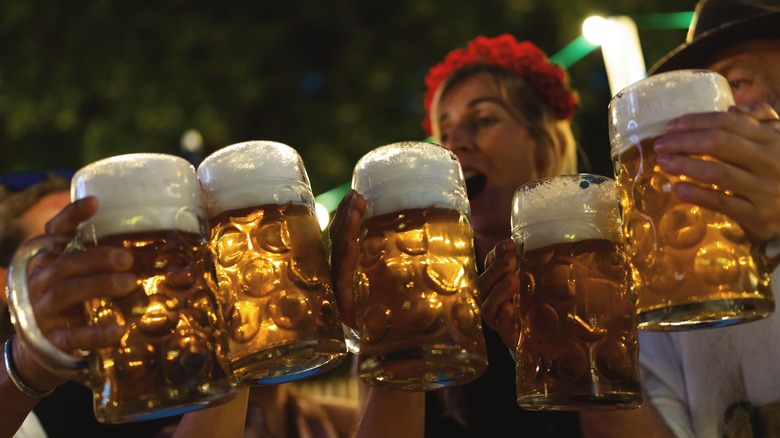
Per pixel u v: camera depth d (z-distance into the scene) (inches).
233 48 275.1
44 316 41.9
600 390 48.8
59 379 47.5
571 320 49.2
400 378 48.1
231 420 56.0
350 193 48.1
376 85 276.4
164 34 275.3
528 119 86.8
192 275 43.7
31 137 282.5
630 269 47.4
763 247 45.6
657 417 62.1
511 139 85.6
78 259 41.5
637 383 50.1
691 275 44.5
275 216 46.8
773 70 63.9
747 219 44.1
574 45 147.1
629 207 47.1
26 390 47.4
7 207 83.0
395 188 47.3
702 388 63.6
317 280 46.9
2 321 77.8
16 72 279.1
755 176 43.4
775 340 60.6
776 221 44.3
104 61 274.2
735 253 44.7
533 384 50.1
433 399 71.0
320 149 278.1
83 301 42.7
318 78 290.4
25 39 282.2
